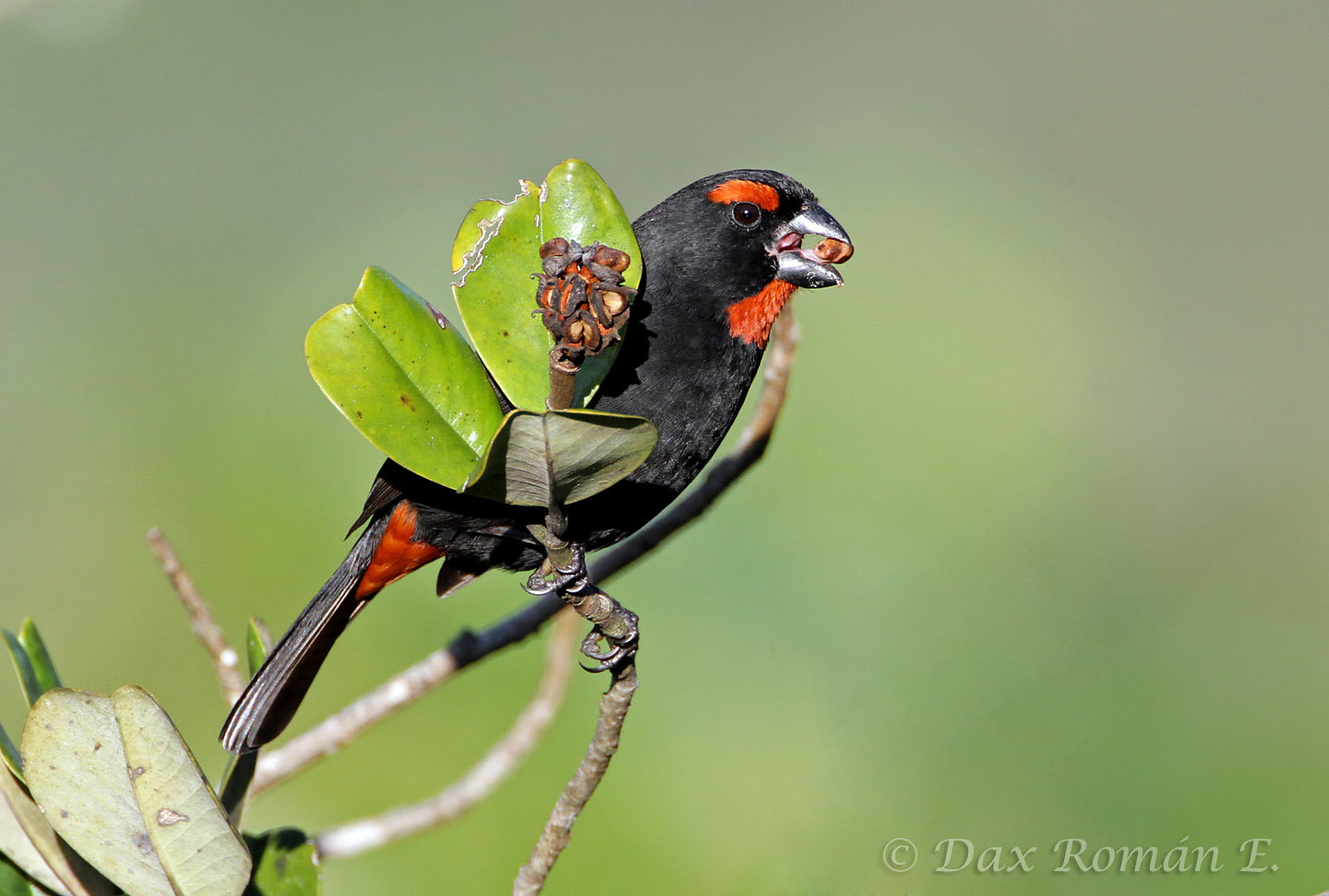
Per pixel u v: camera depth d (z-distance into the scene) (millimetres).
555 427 4078
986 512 13859
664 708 10906
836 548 12453
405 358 4500
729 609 11617
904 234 19922
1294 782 10406
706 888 10047
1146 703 11031
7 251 17562
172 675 12078
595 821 10172
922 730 11102
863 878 10008
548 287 4105
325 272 17438
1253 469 15750
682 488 6918
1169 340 18406
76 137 19016
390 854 9750
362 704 7035
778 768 10594
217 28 20562
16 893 5113
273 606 12617
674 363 6766
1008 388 16312
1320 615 12484
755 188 6961
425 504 6598
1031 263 19516
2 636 5289
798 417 14375
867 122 23234
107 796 4809
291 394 14898
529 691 10750
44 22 19609
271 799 10117
